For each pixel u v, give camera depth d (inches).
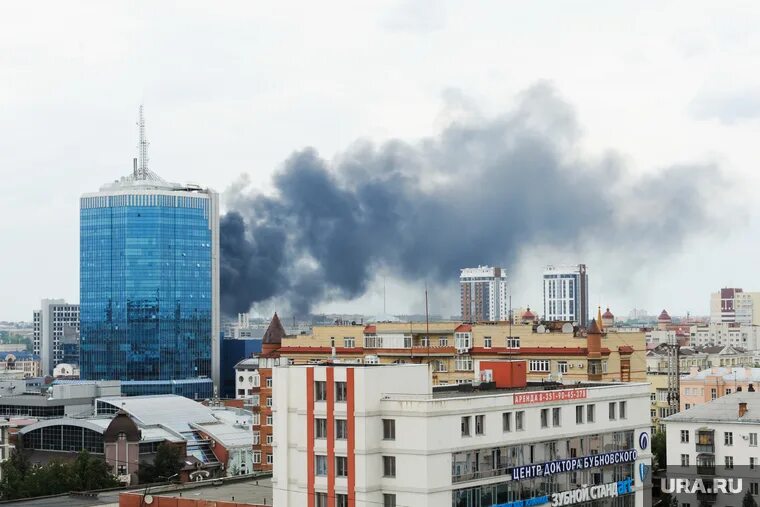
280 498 5251.0
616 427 5974.4
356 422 5027.1
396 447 5024.6
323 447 5128.0
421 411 4965.6
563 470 5600.4
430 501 4945.9
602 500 5826.8
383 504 5054.1
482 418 5226.4
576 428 5718.5
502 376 6245.1
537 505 5447.8
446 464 5024.6
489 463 5241.1
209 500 5802.2
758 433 7824.8
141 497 6038.4
